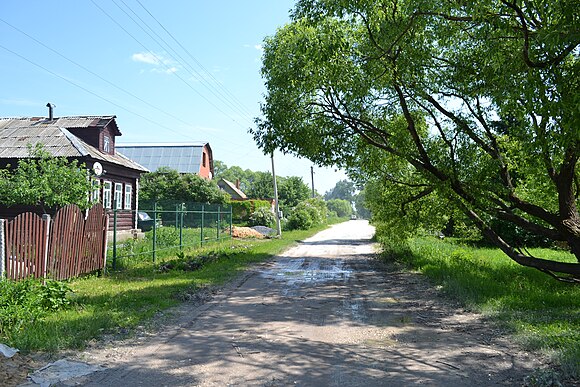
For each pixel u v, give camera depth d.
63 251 10.88
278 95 13.52
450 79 10.95
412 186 13.73
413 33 9.90
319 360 5.76
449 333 7.11
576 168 10.59
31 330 6.35
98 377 5.10
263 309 8.91
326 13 9.55
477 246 23.09
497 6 7.90
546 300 9.04
